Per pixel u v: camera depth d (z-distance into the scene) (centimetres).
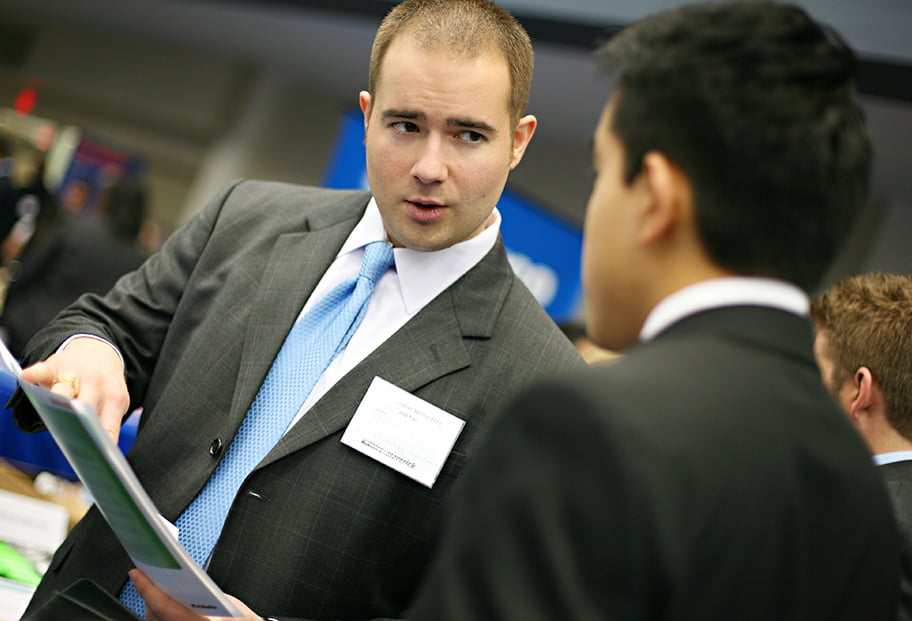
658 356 100
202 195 1153
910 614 184
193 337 218
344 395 202
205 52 1155
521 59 204
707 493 90
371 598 197
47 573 212
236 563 194
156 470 208
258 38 1032
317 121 1170
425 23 197
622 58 109
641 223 104
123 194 573
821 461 102
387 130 198
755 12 105
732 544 91
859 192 105
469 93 191
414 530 197
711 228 101
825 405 108
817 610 101
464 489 96
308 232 227
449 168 195
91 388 191
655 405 92
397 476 197
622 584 85
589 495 87
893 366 222
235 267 222
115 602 162
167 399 213
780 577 97
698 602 90
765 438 97
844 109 104
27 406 204
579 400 91
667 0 564
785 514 97
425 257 210
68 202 977
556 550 85
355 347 209
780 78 101
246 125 1148
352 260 221
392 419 199
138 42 1187
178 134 1169
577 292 964
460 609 87
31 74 1239
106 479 140
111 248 562
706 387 96
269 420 203
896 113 712
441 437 198
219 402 208
